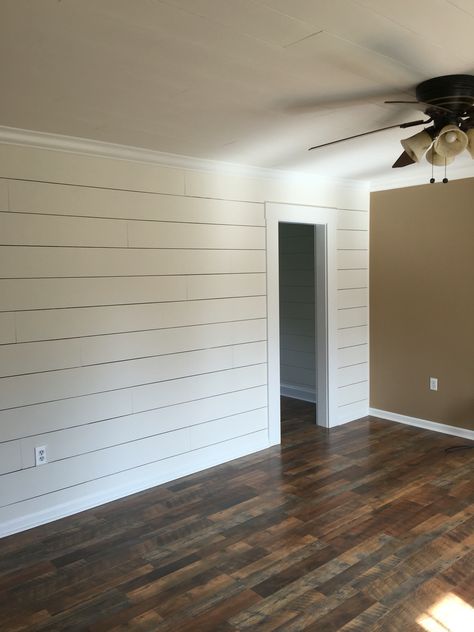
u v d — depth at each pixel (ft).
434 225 16.35
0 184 10.45
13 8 5.85
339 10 6.14
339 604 8.46
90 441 11.96
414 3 6.01
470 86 8.14
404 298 17.35
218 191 14.02
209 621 8.14
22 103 9.06
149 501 12.29
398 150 12.85
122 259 12.26
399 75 8.09
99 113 9.67
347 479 13.33
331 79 8.23
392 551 9.96
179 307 13.35
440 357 16.58
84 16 6.08
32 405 11.05
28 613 8.43
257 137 11.46
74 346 11.60
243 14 6.16
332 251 17.03
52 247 11.19
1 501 10.74
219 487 12.98
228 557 9.89
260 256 15.11
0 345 10.57
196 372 13.83
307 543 10.31
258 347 15.28
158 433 13.14
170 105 9.30
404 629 7.85
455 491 12.50
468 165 15.24
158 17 6.15
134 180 12.39
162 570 9.52
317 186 16.42
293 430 17.35
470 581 9.00
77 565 9.73
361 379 18.44
